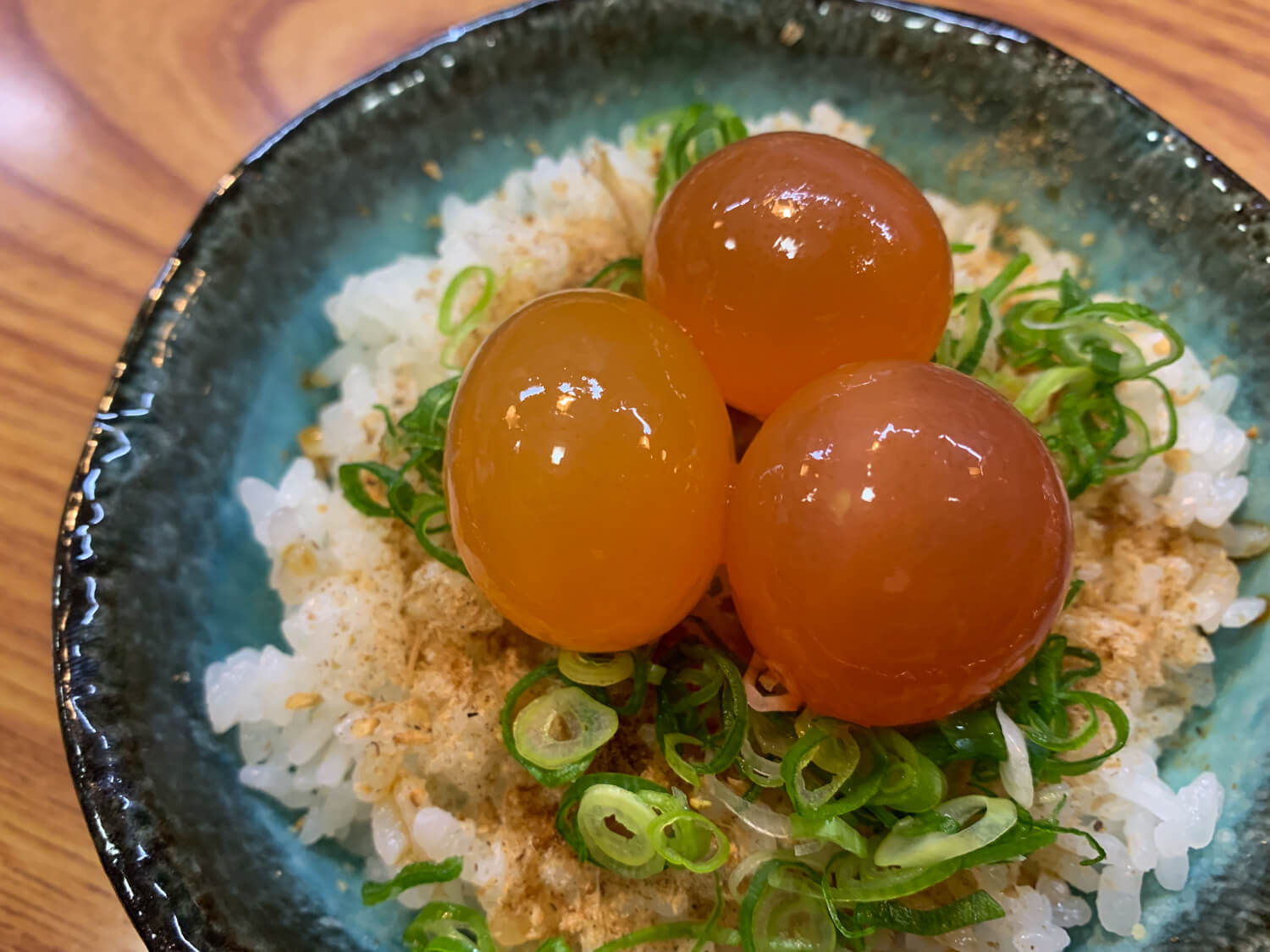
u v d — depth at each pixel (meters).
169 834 0.08
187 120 0.13
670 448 0.08
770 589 0.08
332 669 0.10
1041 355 0.11
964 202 0.12
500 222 0.12
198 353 0.10
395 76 0.11
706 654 0.09
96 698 0.08
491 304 0.11
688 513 0.08
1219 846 0.09
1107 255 0.11
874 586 0.07
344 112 0.11
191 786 0.09
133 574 0.09
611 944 0.08
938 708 0.08
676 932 0.08
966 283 0.12
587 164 0.12
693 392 0.08
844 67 0.12
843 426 0.07
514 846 0.09
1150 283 0.11
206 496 0.10
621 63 0.12
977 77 0.12
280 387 0.11
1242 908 0.08
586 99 0.12
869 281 0.08
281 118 0.13
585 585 0.08
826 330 0.08
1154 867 0.09
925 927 0.08
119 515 0.09
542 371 0.08
